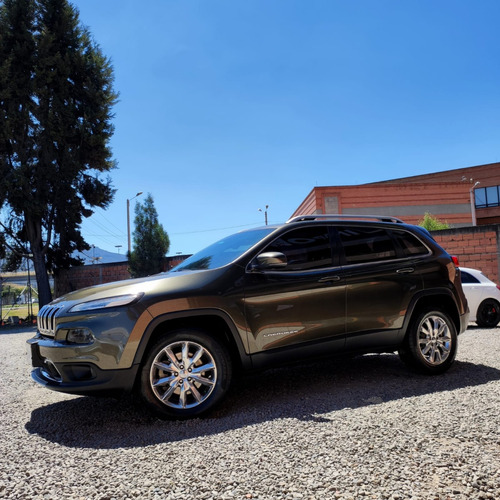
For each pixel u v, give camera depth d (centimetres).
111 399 459
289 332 422
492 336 771
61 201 2192
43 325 419
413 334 481
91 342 362
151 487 244
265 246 436
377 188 3031
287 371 543
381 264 475
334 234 470
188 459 281
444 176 5431
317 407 383
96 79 2298
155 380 370
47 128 2098
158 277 419
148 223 2414
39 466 284
